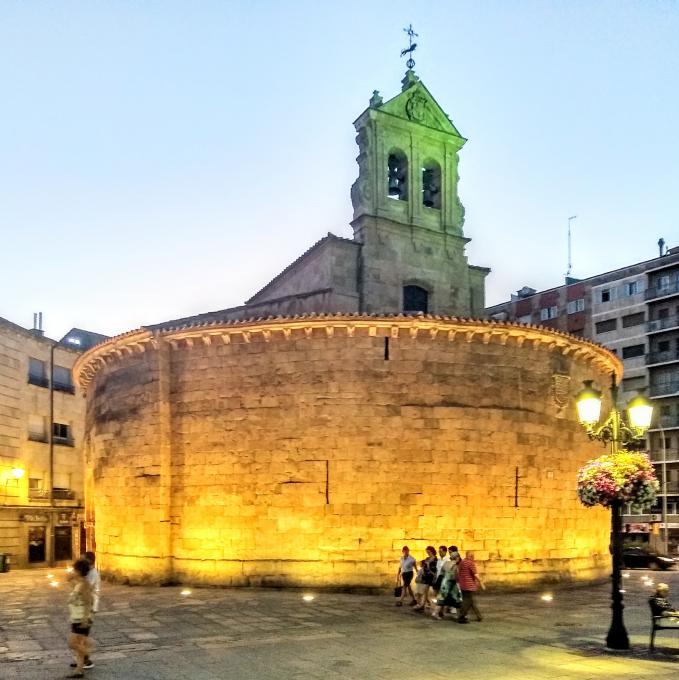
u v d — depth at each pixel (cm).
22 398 4262
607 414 3150
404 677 1210
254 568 2472
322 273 3294
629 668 1282
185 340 2673
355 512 2458
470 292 3584
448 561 1878
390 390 2531
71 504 4519
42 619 1845
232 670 1263
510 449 2608
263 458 2530
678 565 4488
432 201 3591
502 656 1388
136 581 2622
